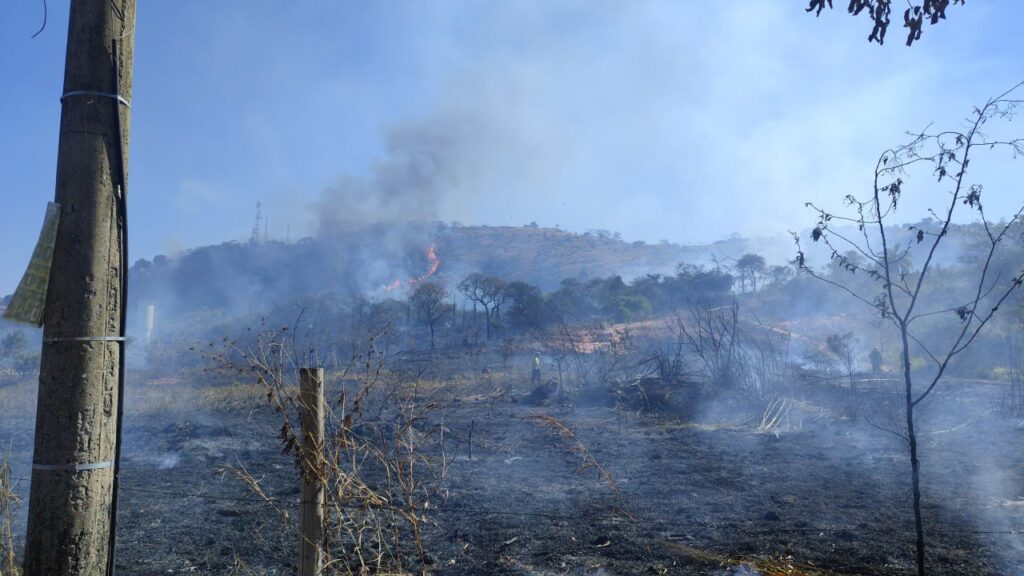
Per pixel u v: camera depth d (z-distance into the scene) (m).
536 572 5.78
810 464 10.70
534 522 7.27
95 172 3.14
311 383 3.79
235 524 7.24
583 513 7.68
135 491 8.73
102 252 3.15
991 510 7.76
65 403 3.06
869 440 12.61
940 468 10.19
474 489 8.84
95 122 3.16
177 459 11.20
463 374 26.98
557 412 17.19
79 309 3.09
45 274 3.09
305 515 3.75
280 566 5.93
